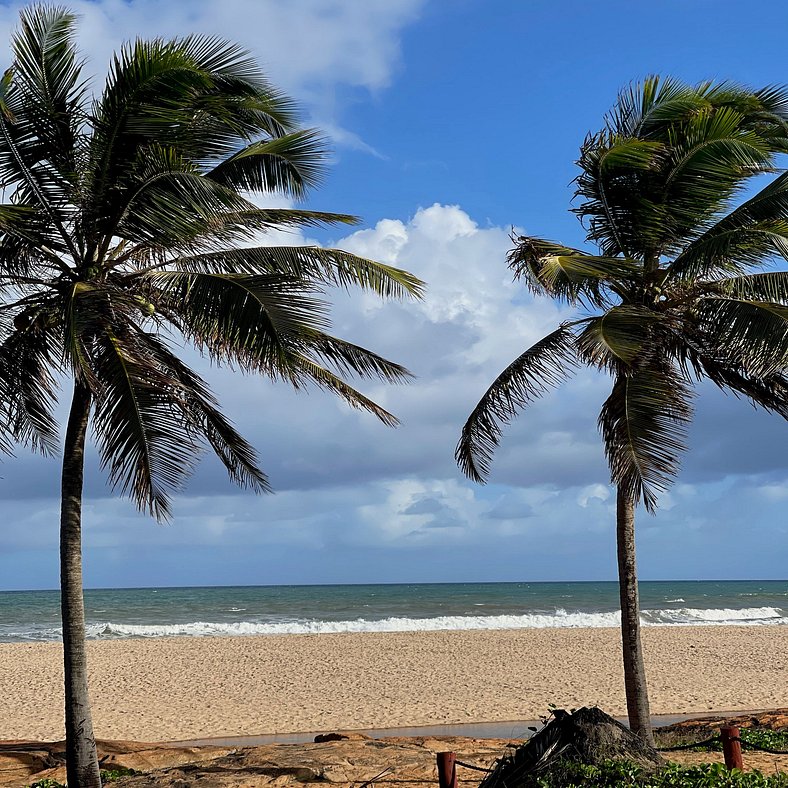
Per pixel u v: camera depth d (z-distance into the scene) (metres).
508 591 97.81
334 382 10.59
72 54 8.77
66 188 8.61
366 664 24.72
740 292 10.20
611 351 8.48
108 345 8.27
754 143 9.66
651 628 35.47
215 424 10.45
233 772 9.62
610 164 10.27
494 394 11.31
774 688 20.25
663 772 7.23
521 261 10.19
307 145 9.38
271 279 8.39
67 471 8.84
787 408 10.78
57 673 24.23
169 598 85.56
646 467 9.07
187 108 8.57
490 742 11.59
